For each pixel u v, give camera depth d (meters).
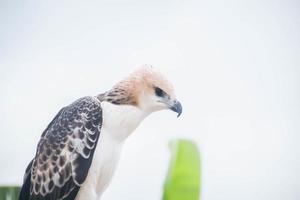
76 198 3.56
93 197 3.56
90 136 3.55
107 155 3.56
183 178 3.43
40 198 3.57
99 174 3.56
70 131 3.57
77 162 3.55
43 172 3.57
